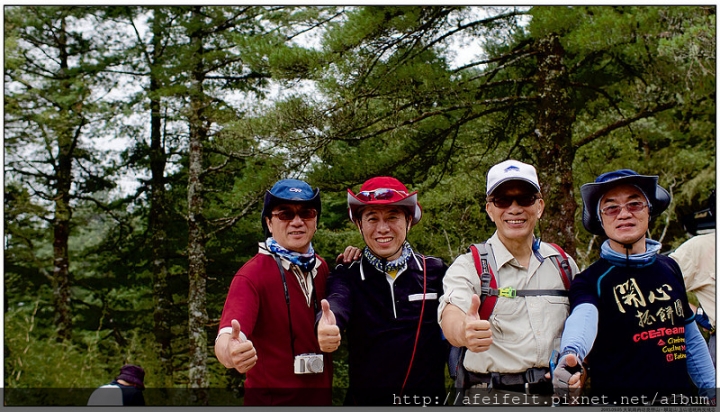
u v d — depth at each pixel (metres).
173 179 13.54
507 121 9.09
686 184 11.34
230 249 13.19
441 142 8.79
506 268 2.77
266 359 2.97
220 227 10.63
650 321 2.58
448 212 9.20
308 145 7.83
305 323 3.03
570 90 8.80
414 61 7.70
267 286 2.99
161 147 13.43
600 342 2.62
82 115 11.53
